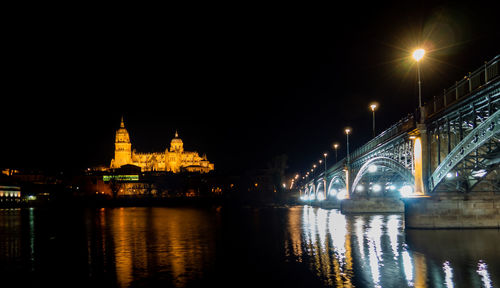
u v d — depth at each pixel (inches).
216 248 1600.6
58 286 1060.5
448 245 1478.8
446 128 1770.4
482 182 1892.2
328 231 2114.9
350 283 1015.0
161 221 3208.7
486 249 1402.6
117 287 1036.5
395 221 2687.0
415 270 1133.7
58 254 1544.0
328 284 1011.3
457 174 1831.9
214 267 1234.6
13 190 7746.1
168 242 1801.2
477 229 1844.2
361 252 1422.2
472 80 1496.1
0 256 1523.1
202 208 6515.8
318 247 1565.0
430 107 1828.2
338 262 1266.0
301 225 2539.4
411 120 1978.3
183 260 1355.8
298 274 1120.8
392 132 2310.5
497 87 1332.4
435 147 1877.5
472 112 1494.8
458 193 1863.9
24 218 3900.1
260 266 1236.5
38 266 1315.2
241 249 1566.2
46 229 2586.1
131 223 3026.6
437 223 1852.9
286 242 1728.6
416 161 1915.6
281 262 1289.4
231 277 1106.7
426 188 1868.8
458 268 1147.3
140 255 1469.0
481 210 1859.0
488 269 1133.1
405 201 1941.4
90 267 1277.1
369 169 3021.7
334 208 5032.0
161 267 1249.4
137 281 1086.4
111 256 1461.6
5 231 2468.0
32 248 1715.1
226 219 3353.8
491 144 1651.1
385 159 2488.9
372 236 1836.9
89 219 3649.1
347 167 3565.5
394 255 1346.0
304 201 7618.1
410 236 1689.2
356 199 3521.2
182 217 3772.1
